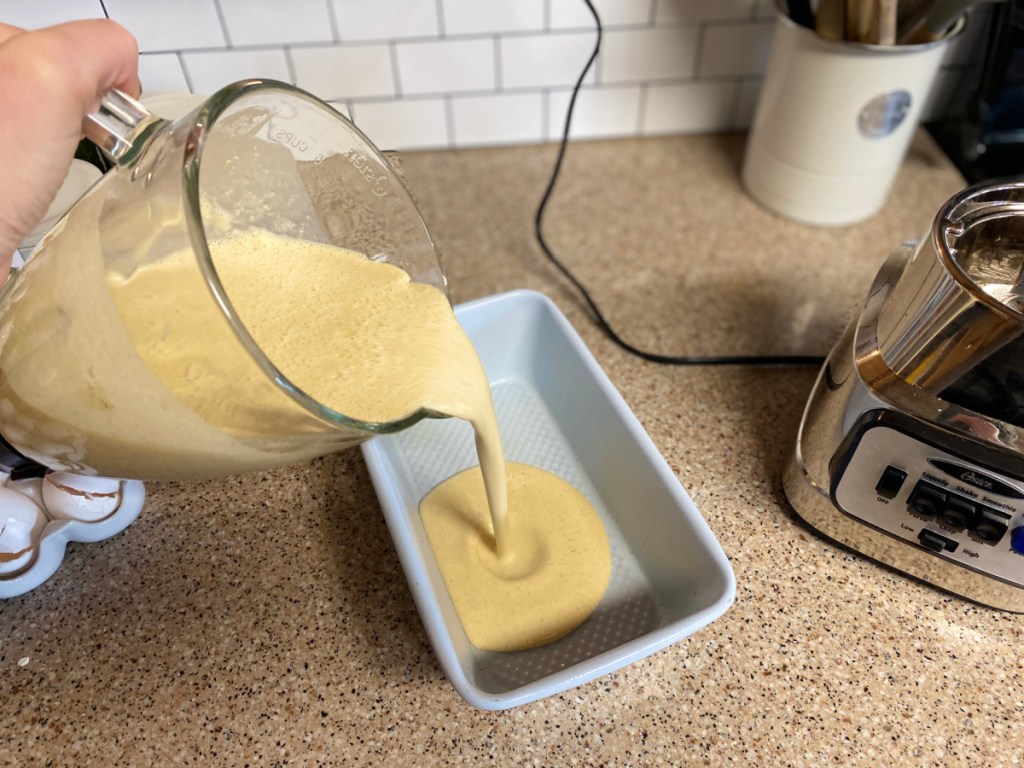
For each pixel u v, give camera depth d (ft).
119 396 1.15
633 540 1.74
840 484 1.51
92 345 1.12
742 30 2.58
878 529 1.54
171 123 1.24
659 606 1.62
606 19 2.52
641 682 1.47
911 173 2.72
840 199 2.44
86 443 1.29
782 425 1.93
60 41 1.15
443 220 2.56
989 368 1.22
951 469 1.35
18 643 1.52
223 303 1.00
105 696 1.45
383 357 1.41
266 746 1.39
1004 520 1.36
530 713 1.43
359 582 1.62
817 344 2.14
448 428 2.01
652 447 1.65
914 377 1.31
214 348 1.03
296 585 1.62
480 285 2.33
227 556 1.67
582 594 1.64
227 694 1.45
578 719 1.42
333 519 1.74
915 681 1.47
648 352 2.12
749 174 2.61
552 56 2.59
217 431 1.15
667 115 2.83
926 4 2.08
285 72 2.46
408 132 2.76
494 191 2.67
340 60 2.47
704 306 2.26
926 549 1.50
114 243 1.11
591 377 1.83
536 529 1.77
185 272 1.02
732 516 1.73
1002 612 1.57
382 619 1.56
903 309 1.35
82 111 1.20
